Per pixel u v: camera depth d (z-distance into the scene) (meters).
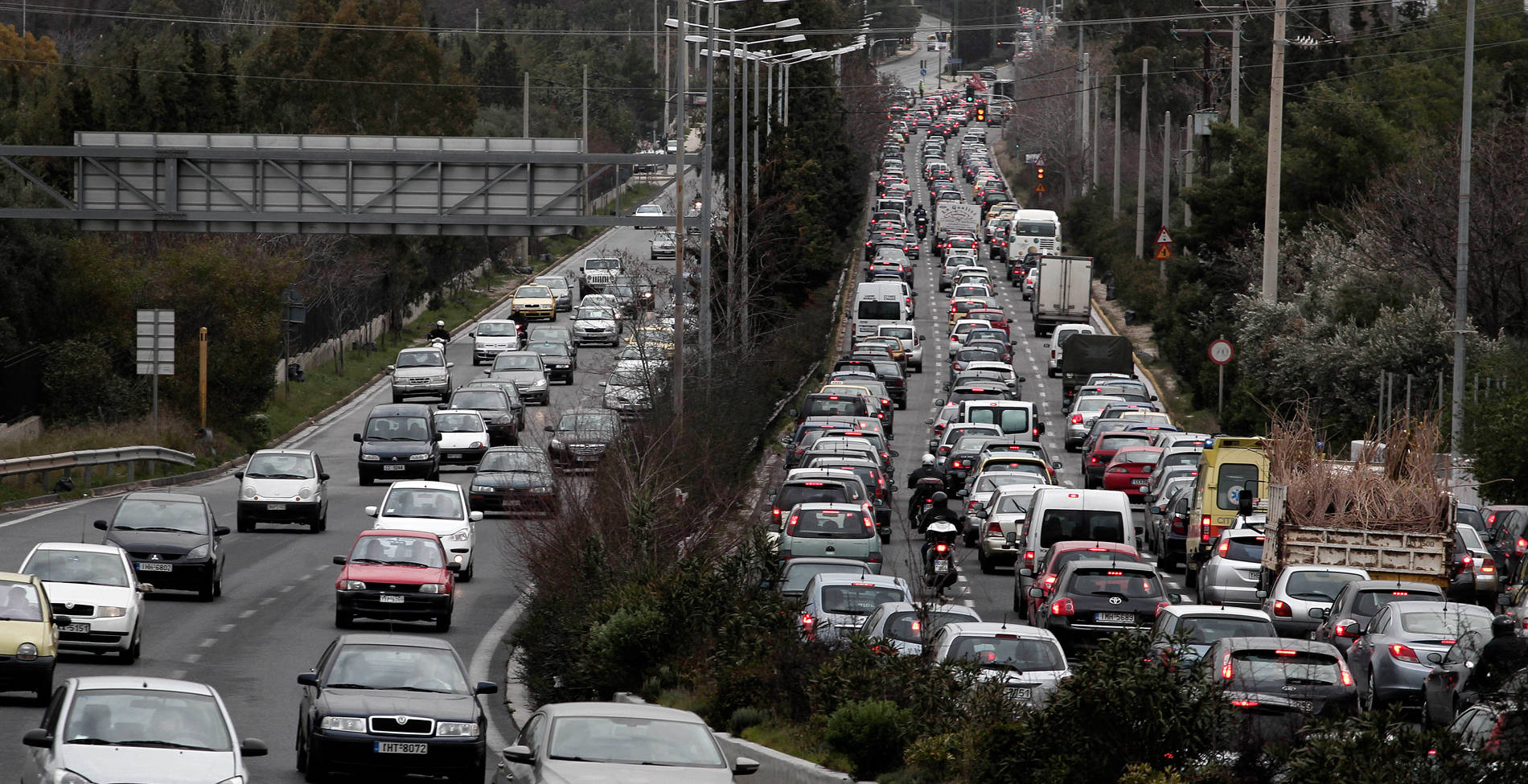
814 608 77.62
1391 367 167.50
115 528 104.25
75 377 194.00
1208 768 45.25
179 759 48.34
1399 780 39.41
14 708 70.62
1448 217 170.38
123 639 81.56
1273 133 184.00
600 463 99.62
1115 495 103.06
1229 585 99.06
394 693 62.09
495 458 152.12
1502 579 111.31
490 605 109.06
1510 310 172.75
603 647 77.56
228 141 152.12
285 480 136.62
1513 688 42.59
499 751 69.94
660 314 169.88
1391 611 74.69
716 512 101.81
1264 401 185.00
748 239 198.88
